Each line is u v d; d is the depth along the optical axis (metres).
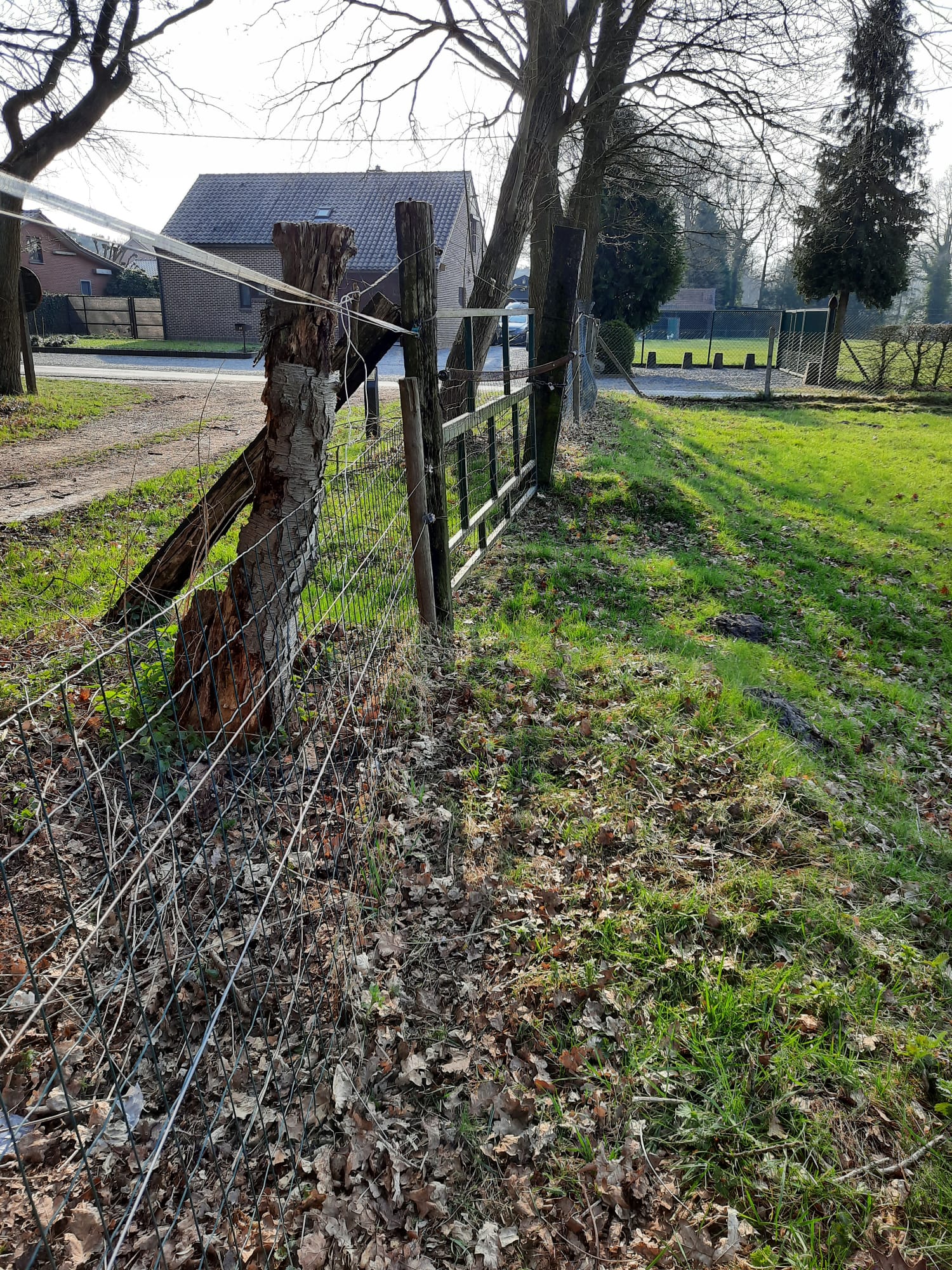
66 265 38.88
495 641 5.42
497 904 3.33
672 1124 2.57
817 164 15.20
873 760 5.14
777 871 3.62
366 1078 2.58
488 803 3.92
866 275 26.41
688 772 4.22
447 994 2.95
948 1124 2.65
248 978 2.77
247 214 35.16
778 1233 2.31
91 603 5.21
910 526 10.29
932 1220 2.38
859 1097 2.68
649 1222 2.32
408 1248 2.17
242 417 12.78
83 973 2.68
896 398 22.05
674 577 7.42
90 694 3.97
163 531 6.78
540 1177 2.40
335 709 4.12
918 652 7.05
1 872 1.50
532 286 16.16
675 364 32.00
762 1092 2.68
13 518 7.01
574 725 4.54
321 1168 2.30
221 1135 2.35
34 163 15.04
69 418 12.52
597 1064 2.73
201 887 2.87
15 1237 2.03
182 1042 2.57
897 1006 3.08
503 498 7.78
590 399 14.67
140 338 35.94
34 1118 2.29
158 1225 2.09
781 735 4.72
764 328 50.59
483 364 12.01
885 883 3.78
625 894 3.41
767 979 3.06
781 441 15.15
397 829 3.62
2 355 14.30
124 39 14.79
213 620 3.75
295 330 3.50
